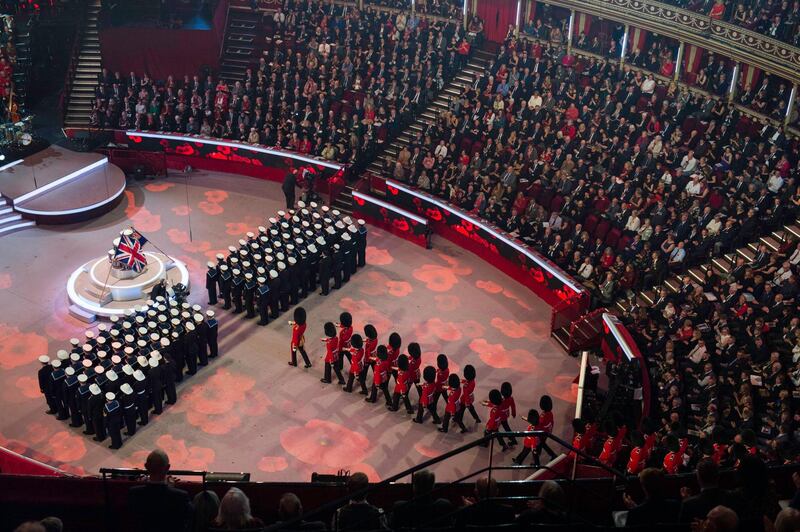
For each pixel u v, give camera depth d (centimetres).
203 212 4016
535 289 3491
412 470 1191
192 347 2906
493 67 4247
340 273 3453
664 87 3966
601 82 3994
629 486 1578
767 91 3653
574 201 3550
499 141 3919
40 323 3200
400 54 4447
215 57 4659
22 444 2647
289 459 2627
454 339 3206
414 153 4003
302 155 4184
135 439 2684
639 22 3934
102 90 4469
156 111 4403
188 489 1678
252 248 3309
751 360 2764
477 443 1258
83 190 3969
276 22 4709
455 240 3828
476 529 1203
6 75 4322
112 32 4538
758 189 3300
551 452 2517
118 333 2858
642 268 3256
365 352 2853
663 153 3594
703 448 2223
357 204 3959
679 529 1177
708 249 3228
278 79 4469
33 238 3722
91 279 3319
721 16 3647
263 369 3012
